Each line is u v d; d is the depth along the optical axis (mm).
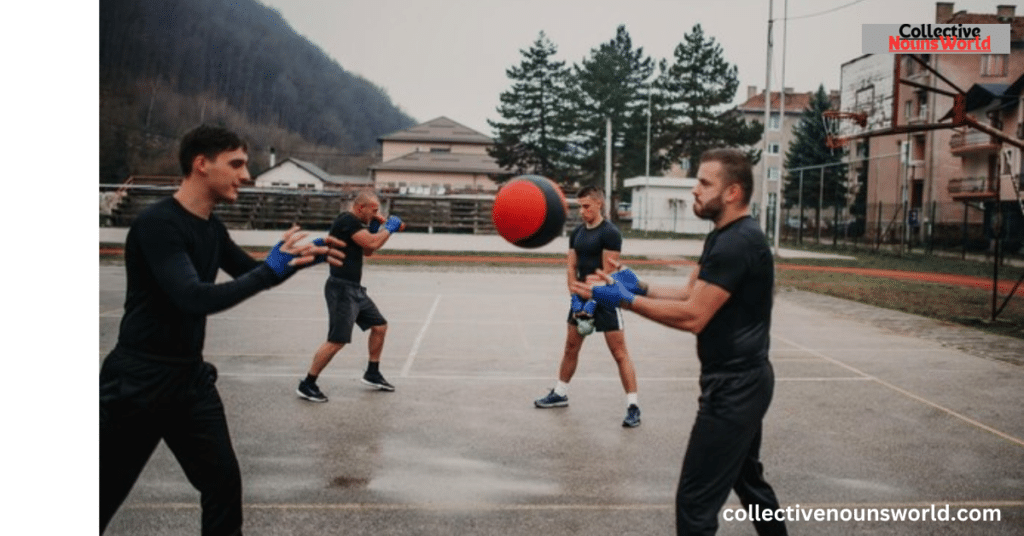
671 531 4059
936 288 19562
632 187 55844
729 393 3172
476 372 8195
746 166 3246
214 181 3176
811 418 6484
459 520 4172
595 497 4547
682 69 58531
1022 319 13281
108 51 78438
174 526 4008
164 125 80750
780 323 12523
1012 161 37781
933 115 45156
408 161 73500
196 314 2938
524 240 4461
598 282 3236
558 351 9500
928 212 45250
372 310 7062
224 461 3275
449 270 22281
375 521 4141
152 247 2982
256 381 7590
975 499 4613
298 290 16344
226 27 96500
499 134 61375
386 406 6688
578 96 59312
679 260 27297
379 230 7055
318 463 5113
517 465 5129
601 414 6523
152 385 3061
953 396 7324
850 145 61812
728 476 3195
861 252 37906
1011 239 35938
